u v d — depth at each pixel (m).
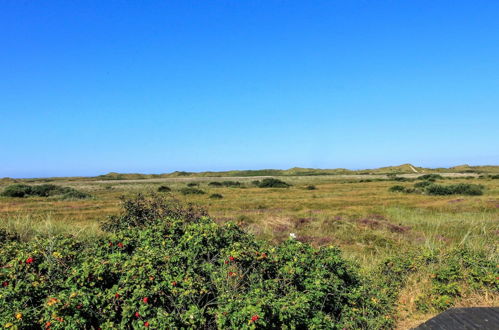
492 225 13.84
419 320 5.00
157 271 4.29
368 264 8.23
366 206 24.36
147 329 3.64
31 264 4.52
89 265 4.29
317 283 4.75
